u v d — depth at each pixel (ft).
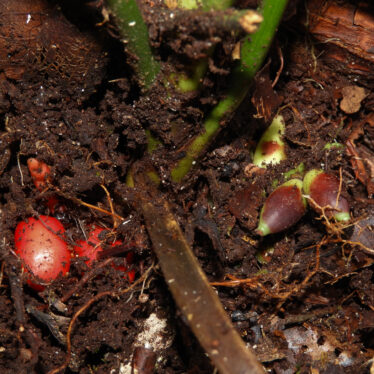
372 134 1.07
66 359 0.97
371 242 1.02
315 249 1.03
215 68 0.93
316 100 1.06
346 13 1.02
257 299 1.03
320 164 1.04
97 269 0.99
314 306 1.05
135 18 0.92
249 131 1.03
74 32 0.96
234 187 1.03
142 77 0.96
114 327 1.00
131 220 1.00
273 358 1.03
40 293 0.97
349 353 1.03
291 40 1.05
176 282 0.91
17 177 1.01
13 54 0.98
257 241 1.03
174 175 1.01
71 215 1.01
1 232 0.98
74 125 1.01
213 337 0.88
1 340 0.99
